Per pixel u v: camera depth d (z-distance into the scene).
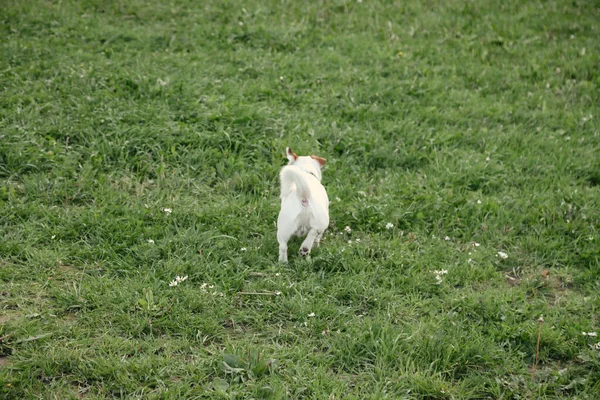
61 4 15.49
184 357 6.04
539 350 6.38
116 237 7.84
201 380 5.72
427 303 7.07
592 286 7.56
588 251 8.16
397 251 7.93
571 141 11.26
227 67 12.91
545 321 6.78
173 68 12.52
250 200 8.95
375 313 6.88
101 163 9.38
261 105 11.40
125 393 5.55
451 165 10.18
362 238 8.34
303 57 13.85
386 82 12.81
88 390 5.56
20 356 5.81
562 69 13.90
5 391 5.36
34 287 6.90
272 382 5.68
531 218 8.97
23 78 11.48
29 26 14.02
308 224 7.35
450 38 15.26
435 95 12.61
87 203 8.66
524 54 14.59
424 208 8.98
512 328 6.54
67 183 8.80
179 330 6.38
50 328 6.24
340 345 6.23
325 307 6.79
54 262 7.32
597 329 6.64
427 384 5.75
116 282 7.03
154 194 8.90
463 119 11.77
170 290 6.91
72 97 10.75
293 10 16.20
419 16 16.44
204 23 15.09
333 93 12.08
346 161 10.10
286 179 7.55
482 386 5.86
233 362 5.86
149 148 9.77
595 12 17.16
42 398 5.36
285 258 7.53
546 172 10.27
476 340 6.32
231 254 7.72
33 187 8.65
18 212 8.13
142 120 10.34
